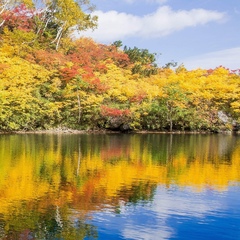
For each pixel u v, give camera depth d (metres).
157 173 14.94
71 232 8.43
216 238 8.50
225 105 39.22
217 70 43.78
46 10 43.84
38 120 33.03
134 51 51.03
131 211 9.99
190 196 11.61
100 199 10.97
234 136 34.50
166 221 9.39
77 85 33.91
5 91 30.28
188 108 36.84
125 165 16.56
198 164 17.19
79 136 30.25
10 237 8.02
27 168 15.22
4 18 40.69
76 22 44.25
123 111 33.56
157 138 29.98
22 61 35.84
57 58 37.09
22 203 10.32
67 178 13.57
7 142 24.34
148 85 38.84
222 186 12.94
